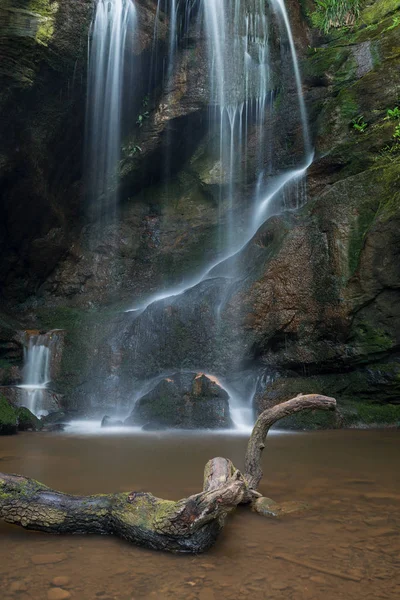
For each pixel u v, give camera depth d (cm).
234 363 835
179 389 782
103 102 1112
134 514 235
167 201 1326
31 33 905
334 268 826
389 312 786
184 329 876
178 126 1238
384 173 843
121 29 1050
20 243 1180
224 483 237
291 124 1220
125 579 192
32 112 1000
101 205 1284
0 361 991
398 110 1018
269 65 1260
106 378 909
